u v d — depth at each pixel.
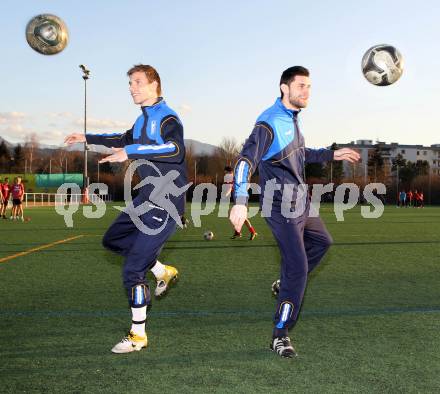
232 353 3.70
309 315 4.79
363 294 5.74
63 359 3.57
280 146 3.79
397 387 3.05
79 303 5.26
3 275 6.97
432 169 110.06
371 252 9.67
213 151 73.00
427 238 12.71
